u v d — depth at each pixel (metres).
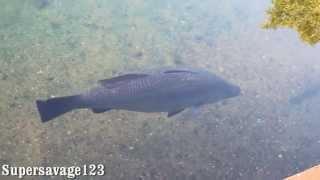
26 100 1.30
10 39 1.34
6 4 1.36
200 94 1.36
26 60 1.33
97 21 1.41
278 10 0.90
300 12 0.88
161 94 1.33
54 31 1.38
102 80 1.34
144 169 1.31
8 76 1.31
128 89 1.32
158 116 1.33
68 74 1.34
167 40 1.42
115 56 1.38
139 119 1.32
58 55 1.36
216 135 1.36
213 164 1.34
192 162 1.33
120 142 1.30
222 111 1.37
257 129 1.39
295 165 1.38
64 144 1.28
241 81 1.42
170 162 1.32
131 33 1.41
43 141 1.28
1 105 1.29
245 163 1.36
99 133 1.30
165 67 1.39
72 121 1.30
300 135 1.41
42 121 1.29
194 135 1.35
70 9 1.40
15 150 1.26
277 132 1.40
